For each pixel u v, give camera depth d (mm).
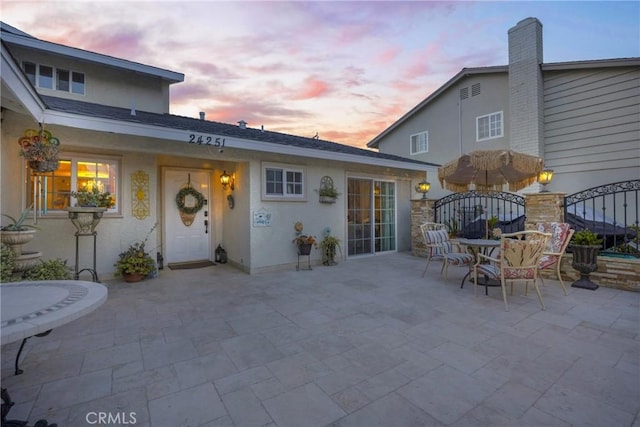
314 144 7875
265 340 3143
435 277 5977
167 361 2705
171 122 5863
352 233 8148
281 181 6789
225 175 7301
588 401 2123
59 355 2811
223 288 5199
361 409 2053
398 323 3592
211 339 3166
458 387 2299
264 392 2246
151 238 6074
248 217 6352
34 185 4957
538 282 5461
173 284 5461
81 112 4301
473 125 11523
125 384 2348
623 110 8258
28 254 4031
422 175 9961
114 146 5145
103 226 5621
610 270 5051
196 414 2004
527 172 5184
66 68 7480
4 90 3168
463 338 3166
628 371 2506
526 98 9617
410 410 2039
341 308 4145
